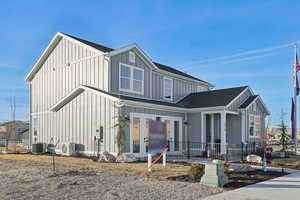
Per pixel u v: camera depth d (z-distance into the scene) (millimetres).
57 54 21953
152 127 13062
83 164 13555
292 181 10117
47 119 21734
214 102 21484
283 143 23625
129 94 19484
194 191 8141
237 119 22234
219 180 9031
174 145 20453
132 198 7227
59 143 19812
